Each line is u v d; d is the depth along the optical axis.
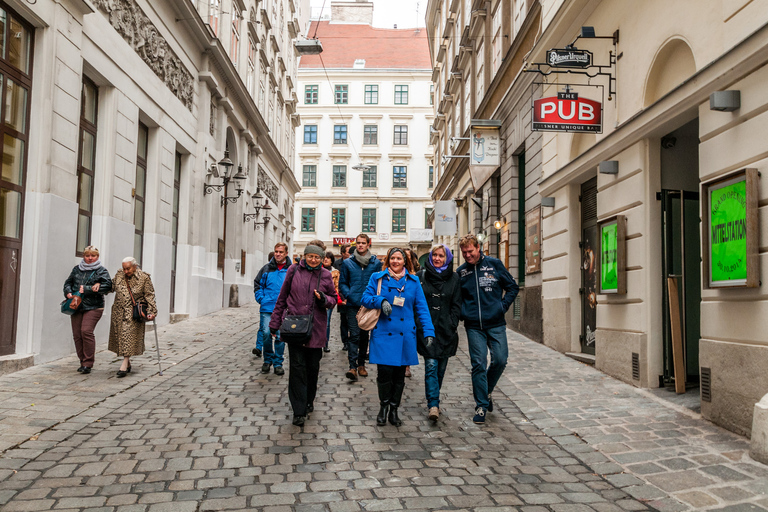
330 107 53.00
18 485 3.94
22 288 7.91
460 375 8.47
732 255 5.34
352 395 6.99
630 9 8.02
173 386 7.21
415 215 52.34
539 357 9.89
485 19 18.94
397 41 56.66
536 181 12.33
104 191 10.59
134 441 4.98
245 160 23.33
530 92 12.84
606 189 8.49
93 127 10.54
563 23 10.02
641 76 7.67
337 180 52.78
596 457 4.82
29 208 8.01
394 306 5.73
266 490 3.96
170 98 14.27
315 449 4.88
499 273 6.21
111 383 7.17
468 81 22.64
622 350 7.83
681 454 4.79
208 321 15.40
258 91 25.25
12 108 7.73
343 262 8.40
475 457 4.81
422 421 5.91
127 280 7.82
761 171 5.09
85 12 9.18
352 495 3.90
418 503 3.80
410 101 52.97
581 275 10.14
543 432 5.61
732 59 5.38
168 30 14.05
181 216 16.02
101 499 3.74
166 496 3.81
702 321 5.89
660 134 7.30
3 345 7.66
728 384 5.44
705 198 5.74
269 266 8.53
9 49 7.62
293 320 5.54
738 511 3.69
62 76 8.59
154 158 13.38
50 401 6.15
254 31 23.53
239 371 8.33
